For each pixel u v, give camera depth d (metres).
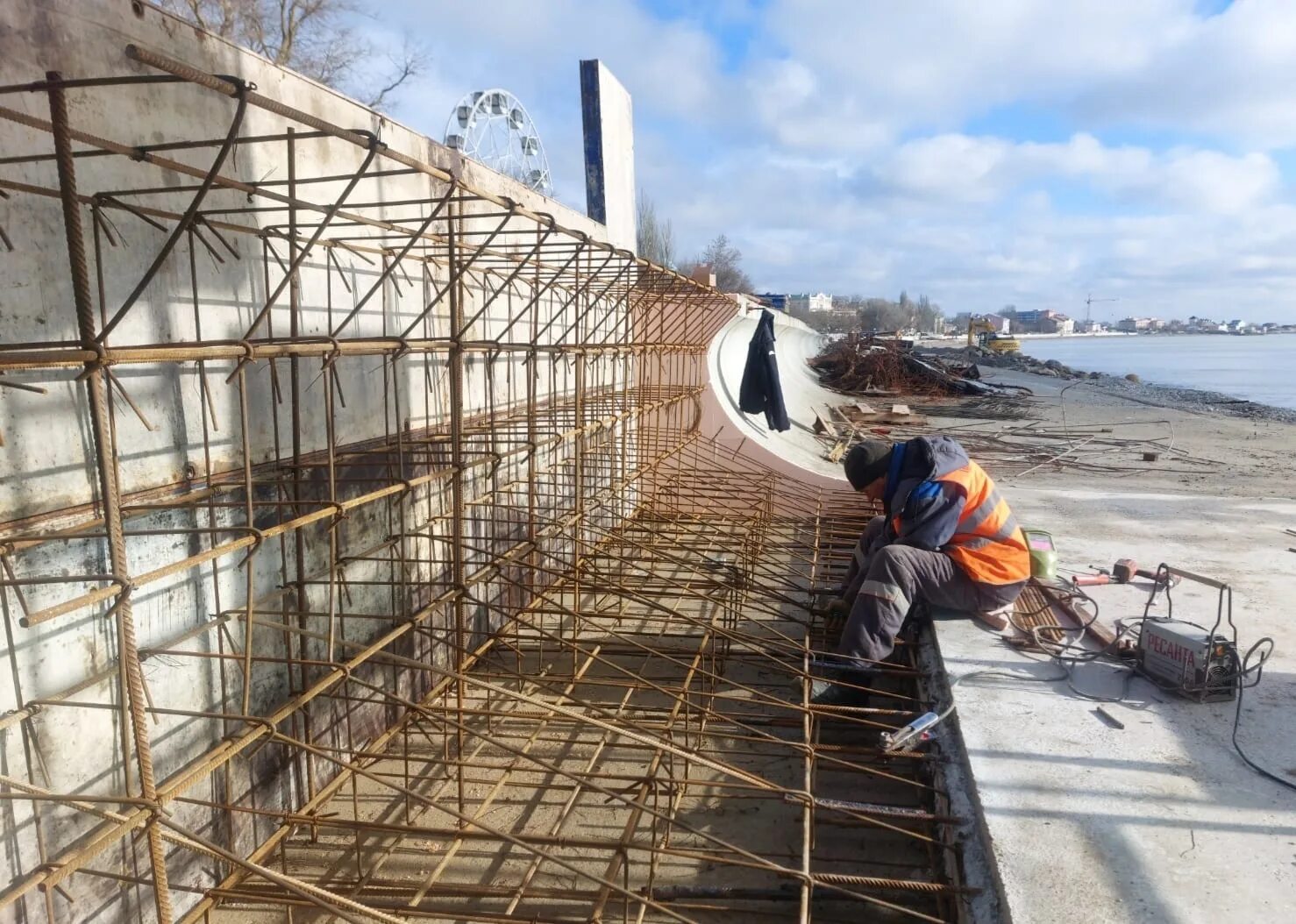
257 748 3.67
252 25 18.64
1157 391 27.58
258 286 3.67
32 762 2.64
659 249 34.69
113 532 1.96
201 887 3.38
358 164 4.35
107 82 1.82
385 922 2.28
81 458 2.79
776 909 3.37
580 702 3.94
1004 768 3.48
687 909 3.37
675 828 3.86
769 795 4.01
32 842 2.65
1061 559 6.42
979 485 4.95
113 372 2.92
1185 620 5.09
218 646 3.44
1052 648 4.65
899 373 26.50
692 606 6.67
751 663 5.53
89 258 2.82
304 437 4.02
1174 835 3.04
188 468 3.29
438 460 5.25
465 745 4.59
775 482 9.45
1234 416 19.70
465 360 5.66
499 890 3.13
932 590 4.86
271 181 3.65
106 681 2.90
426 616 3.61
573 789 3.95
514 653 5.74
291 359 3.55
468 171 5.59
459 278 3.66
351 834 3.83
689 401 10.16
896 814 3.30
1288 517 7.92
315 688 2.87
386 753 4.31
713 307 10.23
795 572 6.61
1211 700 4.05
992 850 2.98
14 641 2.57
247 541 2.59
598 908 2.89
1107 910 2.68
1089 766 3.49
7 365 1.70
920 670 4.83
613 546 7.30
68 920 2.79
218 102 3.38
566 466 7.29
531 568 4.88
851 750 3.87
